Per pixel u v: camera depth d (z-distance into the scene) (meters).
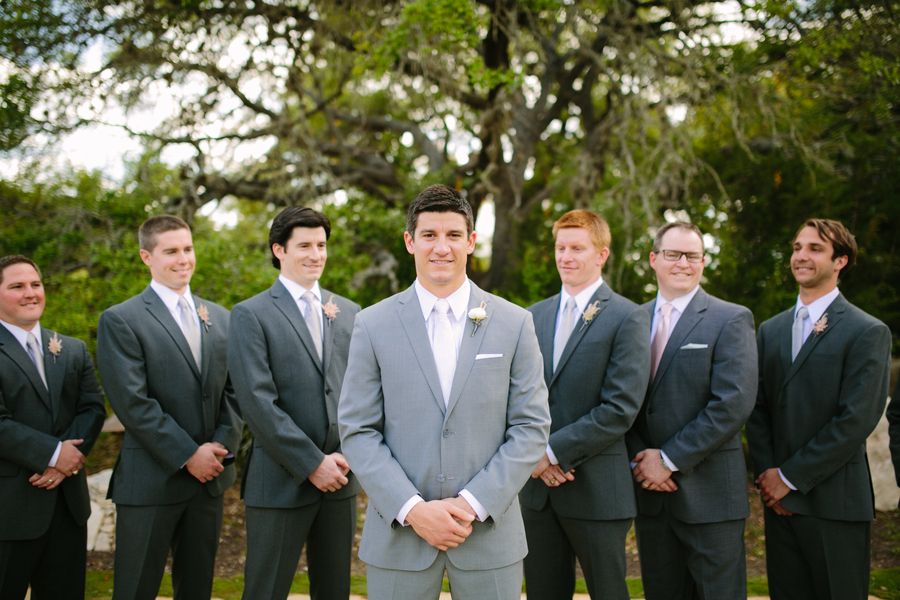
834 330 3.41
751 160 7.76
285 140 8.61
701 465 3.33
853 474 3.30
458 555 2.43
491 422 2.54
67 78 6.95
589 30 8.41
